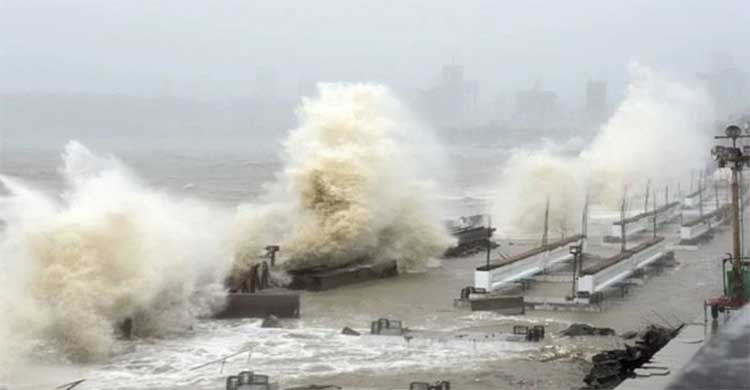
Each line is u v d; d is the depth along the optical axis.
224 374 24.83
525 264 40.38
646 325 30.69
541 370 24.88
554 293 37.50
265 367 25.55
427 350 27.42
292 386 23.31
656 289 38.81
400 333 29.12
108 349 27.19
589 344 27.89
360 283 41.94
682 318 32.03
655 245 45.75
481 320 32.44
